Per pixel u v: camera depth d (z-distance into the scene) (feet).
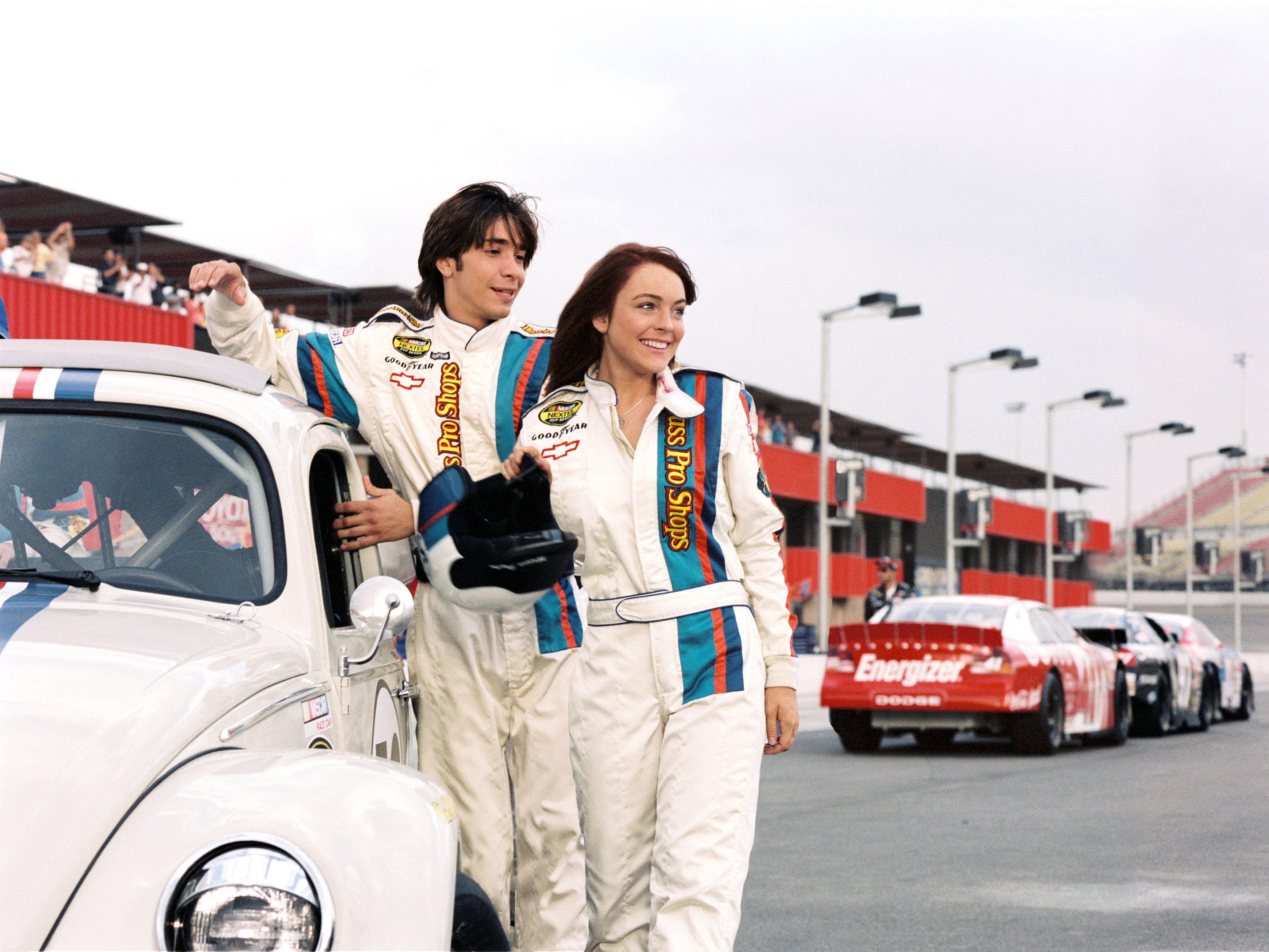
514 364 12.76
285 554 10.10
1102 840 23.63
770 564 10.50
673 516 10.19
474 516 10.44
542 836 12.80
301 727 9.31
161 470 10.18
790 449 106.11
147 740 7.66
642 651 10.15
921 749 42.01
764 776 33.94
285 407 11.05
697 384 10.43
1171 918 17.39
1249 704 62.80
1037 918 17.38
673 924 9.67
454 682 12.55
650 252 10.37
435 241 12.66
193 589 9.96
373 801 7.51
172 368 10.57
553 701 12.69
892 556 125.80
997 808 27.78
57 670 8.00
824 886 19.56
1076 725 41.91
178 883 6.95
